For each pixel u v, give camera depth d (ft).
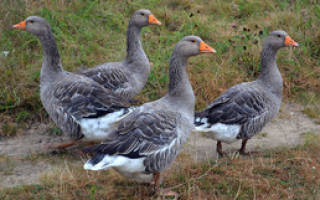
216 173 27.50
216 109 29.01
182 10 52.65
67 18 46.47
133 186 26.07
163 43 46.01
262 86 31.27
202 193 25.34
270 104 30.53
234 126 28.96
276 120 36.27
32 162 29.07
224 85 39.99
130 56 35.53
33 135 33.06
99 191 25.52
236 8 54.75
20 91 35.96
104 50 43.27
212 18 51.37
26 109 35.32
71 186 25.71
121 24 47.98
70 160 29.48
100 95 28.66
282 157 29.53
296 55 44.21
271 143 32.40
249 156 30.27
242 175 27.07
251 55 43.37
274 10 53.11
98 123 28.12
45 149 30.99
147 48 44.24
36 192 25.18
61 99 28.71
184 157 29.96
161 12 50.98
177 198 24.88
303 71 42.09
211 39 47.34
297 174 27.37
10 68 37.52
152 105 24.98
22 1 46.42
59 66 30.89
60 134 33.45
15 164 28.73
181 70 25.72
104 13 48.60
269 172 27.68
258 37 45.78
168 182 26.45
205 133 29.63
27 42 41.50
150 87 39.70
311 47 45.73
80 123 28.19
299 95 39.91
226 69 41.42
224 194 25.34
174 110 25.11
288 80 41.04
